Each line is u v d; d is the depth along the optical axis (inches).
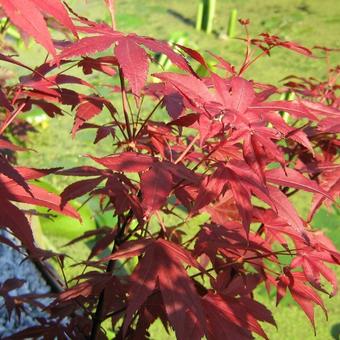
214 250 13.4
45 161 42.8
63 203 11.2
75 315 17.4
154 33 69.6
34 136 46.2
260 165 10.2
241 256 14.3
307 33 70.3
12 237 32.4
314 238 14.4
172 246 11.4
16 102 15.5
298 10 78.2
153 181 10.6
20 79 13.3
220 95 10.9
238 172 11.4
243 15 76.8
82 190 11.7
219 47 65.8
